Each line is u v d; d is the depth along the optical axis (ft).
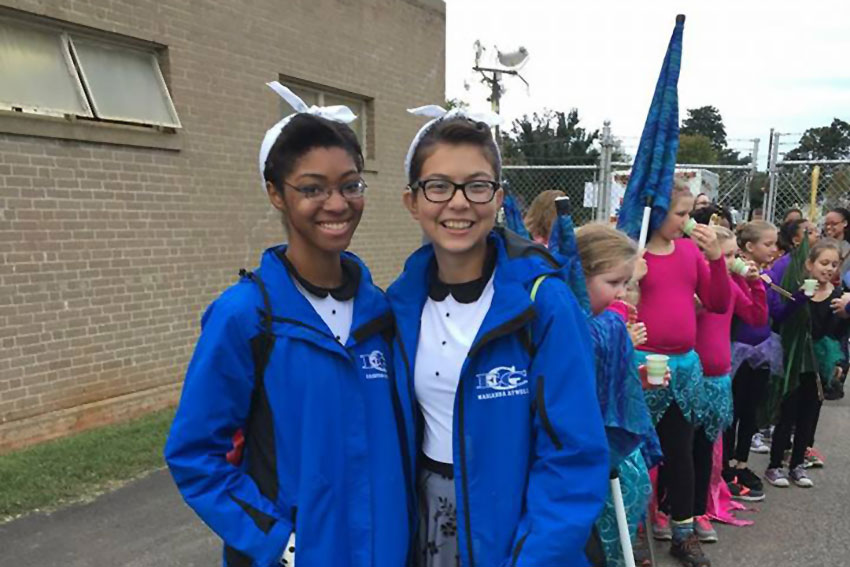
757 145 26.12
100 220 16.19
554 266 5.42
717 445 11.73
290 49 21.95
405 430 5.49
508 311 5.05
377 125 26.73
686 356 9.83
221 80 19.38
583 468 4.90
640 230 9.58
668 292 9.63
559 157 95.96
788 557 10.57
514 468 5.11
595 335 6.36
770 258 13.74
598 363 6.36
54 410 15.37
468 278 5.49
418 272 5.72
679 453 9.99
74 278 15.67
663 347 9.67
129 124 16.87
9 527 11.13
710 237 9.55
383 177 27.45
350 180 5.37
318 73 23.30
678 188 9.65
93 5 15.81
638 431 6.66
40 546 10.58
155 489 12.73
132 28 16.75
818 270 13.66
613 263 6.81
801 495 13.03
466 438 5.15
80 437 15.26
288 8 21.72
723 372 10.66
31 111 14.53
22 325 14.66
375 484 5.25
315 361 5.12
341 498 5.13
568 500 4.85
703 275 9.91
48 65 15.31
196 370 5.05
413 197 5.58
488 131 5.33
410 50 28.25
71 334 15.66
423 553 5.63
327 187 5.27
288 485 5.06
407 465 5.51
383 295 5.86
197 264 18.92
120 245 16.72
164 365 18.03
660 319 9.60
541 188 35.94
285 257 5.55
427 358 5.46
